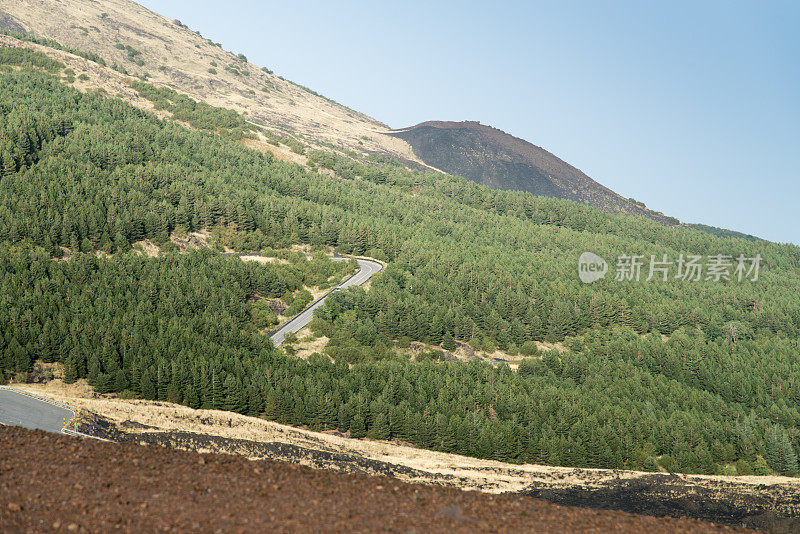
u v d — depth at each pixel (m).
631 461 84.88
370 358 110.69
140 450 28.89
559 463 80.81
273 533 20.72
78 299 99.50
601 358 127.31
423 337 130.62
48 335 86.00
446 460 73.38
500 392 94.31
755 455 88.50
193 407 81.56
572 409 92.38
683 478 68.56
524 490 60.62
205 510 22.28
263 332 119.25
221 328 104.38
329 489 25.48
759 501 61.03
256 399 84.12
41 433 30.19
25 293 98.12
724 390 117.81
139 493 23.41
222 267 130.38
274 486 25.09
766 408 111.62
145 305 103.38
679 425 92.38
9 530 19.61
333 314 127.25
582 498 60.56
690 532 22.88
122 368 85.44
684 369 126.56
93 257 119.19
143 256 130.12
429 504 24.44
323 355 103.12
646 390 107.88
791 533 53.50
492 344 134.75
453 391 94.25
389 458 69.31
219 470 26.89
